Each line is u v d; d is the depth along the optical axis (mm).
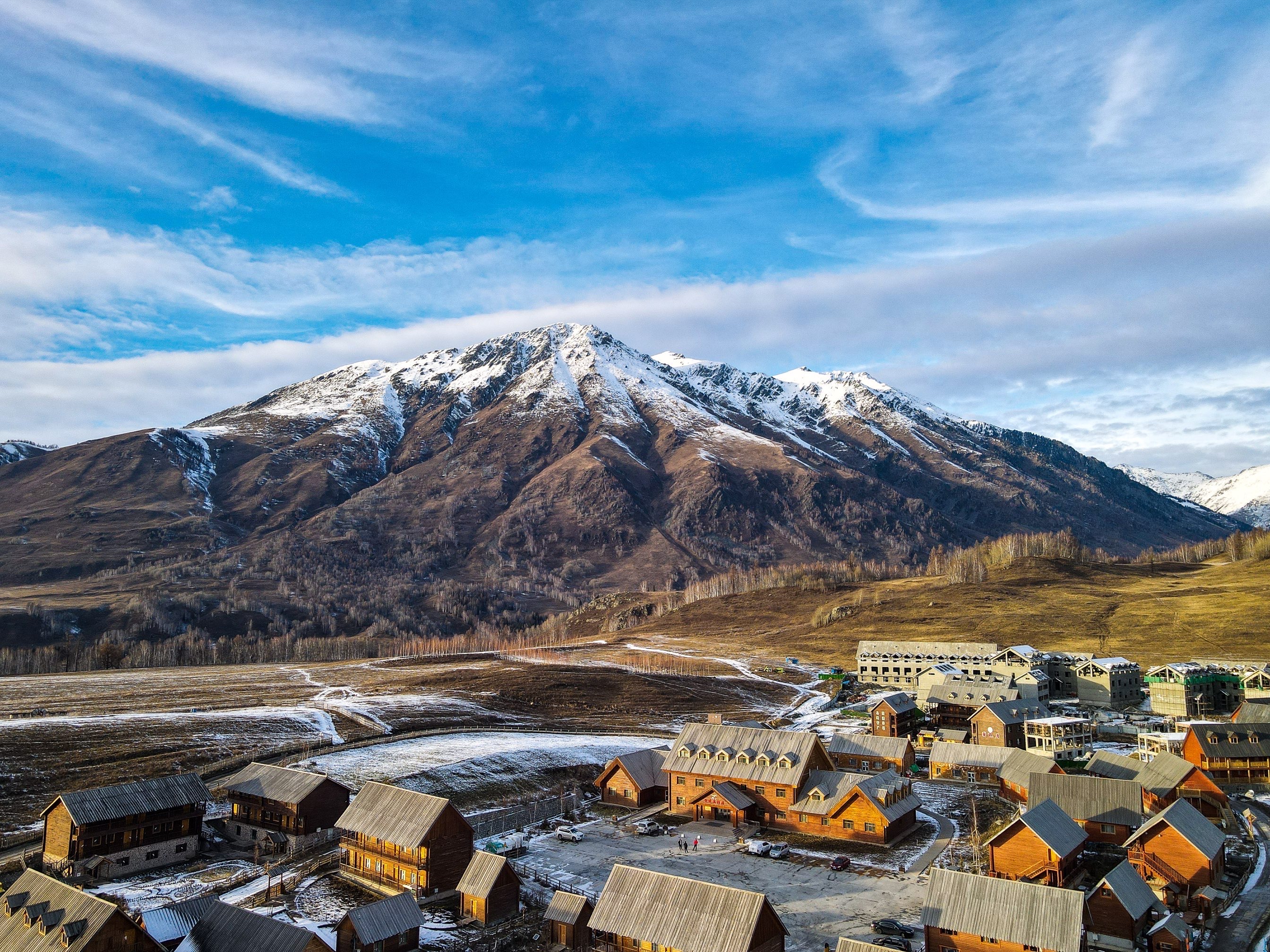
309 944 63688
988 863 91875
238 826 104938
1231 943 69750
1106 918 71875
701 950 67500
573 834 106625
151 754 135750
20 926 65375
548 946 75125
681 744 124625
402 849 88312
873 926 77125
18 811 108438
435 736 163125
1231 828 98938
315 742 150250
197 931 67938
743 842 105062
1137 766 111500
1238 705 175125
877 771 133125
